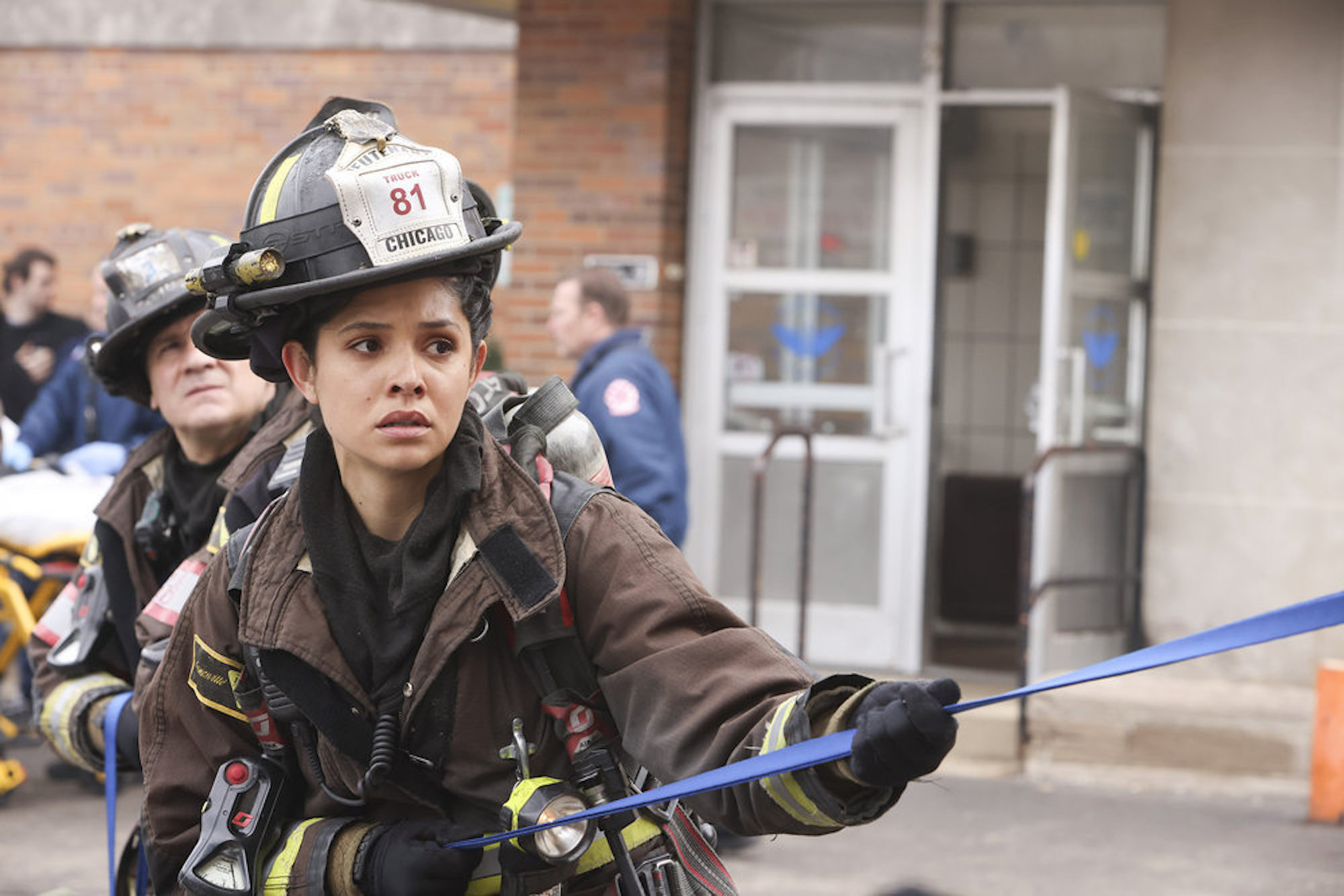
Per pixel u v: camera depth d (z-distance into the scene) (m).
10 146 11.70
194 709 1.83
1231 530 6.85
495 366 7.96
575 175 7.41
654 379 5.77
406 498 1.66
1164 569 6.93
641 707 1.60
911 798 5.91
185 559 2.53
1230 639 1.26
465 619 1.62
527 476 1.66
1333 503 6.75
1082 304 6.96
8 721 6.75
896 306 7.51
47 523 5.73
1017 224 9.80
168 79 11.48
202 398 2.57
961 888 4.88
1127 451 6.96
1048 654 6.80
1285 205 6.76
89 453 6.18
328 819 1.75
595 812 1.58
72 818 5.65
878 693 1.36
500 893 1.72
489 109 11.05
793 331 7.61
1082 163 6.92
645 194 7.36
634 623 1.62
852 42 7.49
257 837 1.74
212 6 11.38
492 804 1.69
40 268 8.81
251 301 1.60
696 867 1.84
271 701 1.72
